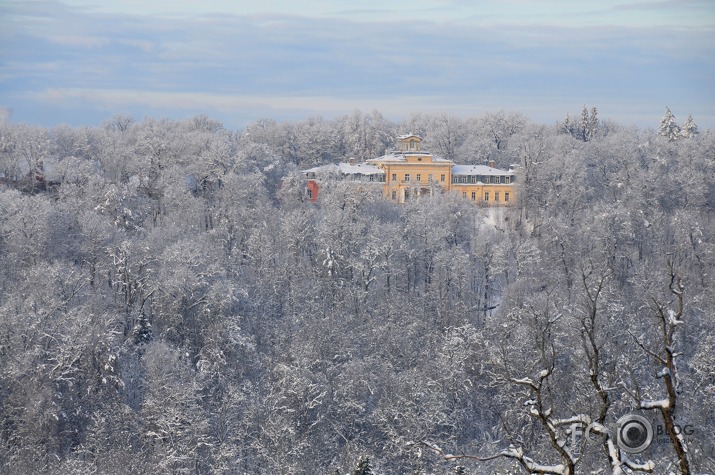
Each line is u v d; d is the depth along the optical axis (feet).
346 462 372.38
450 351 453.58
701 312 484.74
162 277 523.70
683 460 107.34
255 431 416.67
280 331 510.17
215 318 501.15
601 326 282.97
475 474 312.50
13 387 419.95
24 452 375.45
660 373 109.29
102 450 377.09
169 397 406.82
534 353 287.07
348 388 435.12
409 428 387.75
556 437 113.60
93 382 435.94
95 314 480.64
